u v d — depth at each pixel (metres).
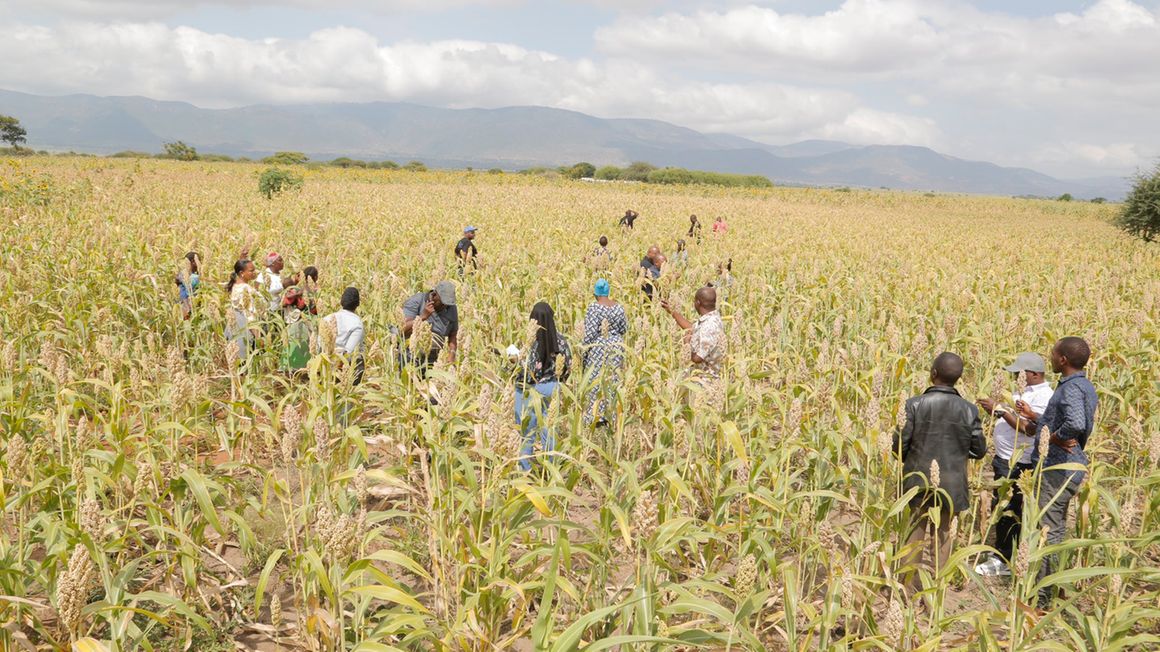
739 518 5.38
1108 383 8.25
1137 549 4.55
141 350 7.29
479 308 10.48
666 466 4.48
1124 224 36.00
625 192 65.19
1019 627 3.80
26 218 18.25
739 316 10.23
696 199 59.19
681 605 3.32
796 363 9.11
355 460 4.98
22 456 3.83
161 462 5.64
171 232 14.77
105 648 3.08
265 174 35.09
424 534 5.45
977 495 6.02
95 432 5.16
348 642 4.23
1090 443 6.86
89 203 24.66
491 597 4.11
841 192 83.94
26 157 65.88
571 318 10.78
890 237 30.28
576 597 3.62
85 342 8.37
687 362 5.81
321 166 91.62
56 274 11.21
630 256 17.67
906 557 5.03
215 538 5.60
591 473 4.08
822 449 5.56
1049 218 65.00
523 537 4.67
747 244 22.91
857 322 10.98
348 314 8.14
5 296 9.30
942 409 5.18
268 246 15.19
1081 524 4.71
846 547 5.40
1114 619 3.97
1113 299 13.33
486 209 32.38
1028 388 5.86
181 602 3.83
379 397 6.09
